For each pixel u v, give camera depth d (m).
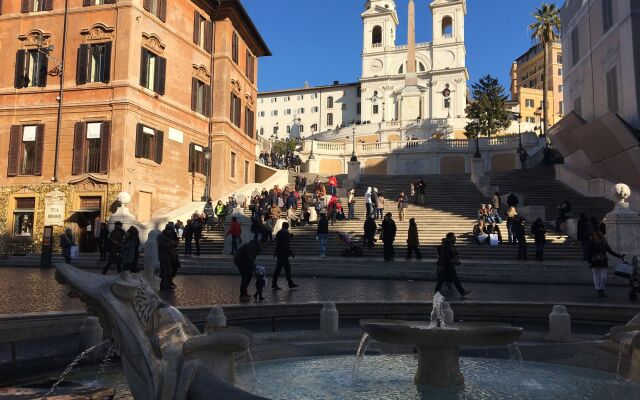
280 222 24.86
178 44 30.94
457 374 5.76
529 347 7.39
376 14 102.06
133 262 15.28
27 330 6.74
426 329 5.33
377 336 5.79
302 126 111.81
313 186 35.09
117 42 26.89
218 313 7.68
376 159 53.97
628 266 12.30
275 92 114.50
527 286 15.03
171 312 4.59
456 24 96.94
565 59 35.75
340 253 21.45
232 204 28.03
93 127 26.84
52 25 28.05
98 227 24.22
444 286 14.65
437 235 23.16
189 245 21.64
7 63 28.28
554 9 53.22
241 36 37.94
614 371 6.36
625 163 26.41
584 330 9.10
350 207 26.66
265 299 11.56
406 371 6.54
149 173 28.03
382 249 21.45
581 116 32.69
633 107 26.03
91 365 6.57
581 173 29.84
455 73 95.44
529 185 30.78
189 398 3.65
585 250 17.28
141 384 3.90
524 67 115.38
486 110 68.38
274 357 7.20
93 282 4.07
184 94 31.45
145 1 28.05
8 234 27.09
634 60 25.98
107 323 4.12
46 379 5.81
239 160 37.28
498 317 9.60
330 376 6.21
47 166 27.28
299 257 20.38
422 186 28.52
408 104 84.44
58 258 22.39
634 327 6.13
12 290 11.91
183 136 31.12
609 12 28.66
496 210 24.53
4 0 28.61
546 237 21.77
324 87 110.62
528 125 75.94
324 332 8.54
